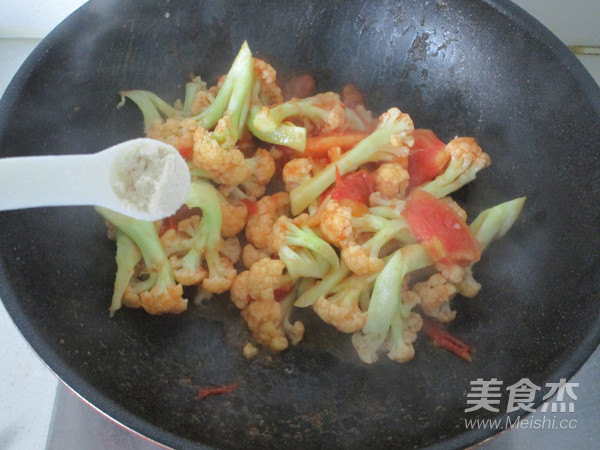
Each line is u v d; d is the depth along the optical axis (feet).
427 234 0.82
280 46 0.95
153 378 0.73
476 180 0.93
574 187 0.79
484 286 0.85
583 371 0.84
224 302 0.86
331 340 0.83
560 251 0.78
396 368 0.81
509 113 0.89
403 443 0.67
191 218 0.85
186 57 0.93
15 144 0.72
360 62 0.97
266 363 0.81
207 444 0.62
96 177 0.49
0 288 0.62
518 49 0.85
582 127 0.79
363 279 0.83
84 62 0.81
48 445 0.76
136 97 0.88
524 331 0.76
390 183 0.87
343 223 0.81
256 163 0.89
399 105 0.98
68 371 0.60
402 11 0.91
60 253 0.74
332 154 0.90
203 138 0.83
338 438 0.70
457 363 0.79
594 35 1.11
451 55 0.92
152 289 0.79
